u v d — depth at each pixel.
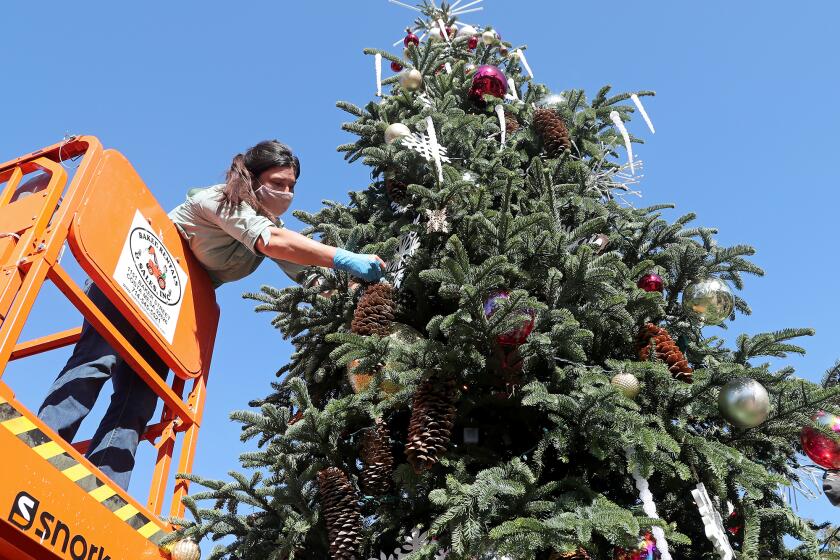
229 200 3.92
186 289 4.00
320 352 4.48
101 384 3.65
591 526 2.95
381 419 3.72
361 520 3.76
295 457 3.86
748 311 4.51
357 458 4.00
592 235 4.45
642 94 5.44
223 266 4.15
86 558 2.94
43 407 3.48
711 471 3.46
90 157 3.41
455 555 3.11
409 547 3.59
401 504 3.70
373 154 4.54
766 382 3.59
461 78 5.70
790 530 3.59
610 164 5.27
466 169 4.65
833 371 3.79
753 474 3.30
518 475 3.24
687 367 3.78
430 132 4.41
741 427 3.54
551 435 3.34
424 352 3.47
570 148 5.35
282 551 3.45
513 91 5.84
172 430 3.97
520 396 3.80
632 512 3.48
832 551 3.62
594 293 3.73
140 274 3.61
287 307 4.45
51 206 3.21
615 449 3.56
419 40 6.78
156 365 3.91
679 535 3.07
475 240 4.04
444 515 3.03
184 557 3.39
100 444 3.61
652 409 3.65
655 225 4.59
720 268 4.26
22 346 4.30
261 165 4.13
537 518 3.23
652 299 3.83
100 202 3.40
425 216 4.27
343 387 4.36
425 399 3.46
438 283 4.22
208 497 3.61
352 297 4.37
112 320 3.72
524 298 3.34
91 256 3.29
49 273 3.07
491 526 3.25
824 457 3.58
